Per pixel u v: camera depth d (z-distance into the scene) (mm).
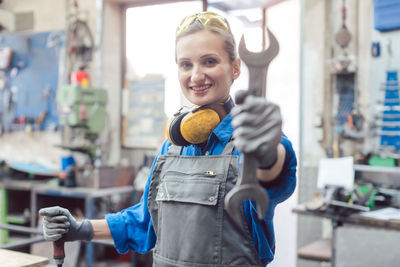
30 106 4770
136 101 4461
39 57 4719
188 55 1057
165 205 1130
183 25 1079
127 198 4168
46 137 4684
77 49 4414
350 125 3332
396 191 2955
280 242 3762
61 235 1152
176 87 4195
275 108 749
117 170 3953
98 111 4141
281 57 3781
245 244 1035
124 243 1256
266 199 764
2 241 4102
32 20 4793
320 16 3510
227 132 1099
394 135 3230
